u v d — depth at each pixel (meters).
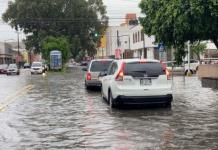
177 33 23.89
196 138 11.52
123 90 17.56
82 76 55.25
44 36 91.38
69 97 23.86
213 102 19.92
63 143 11.15
